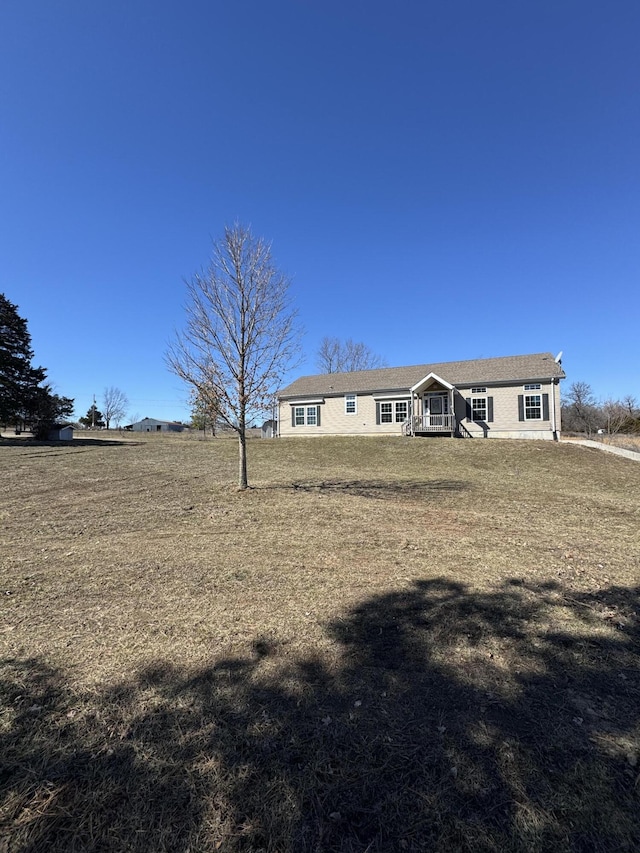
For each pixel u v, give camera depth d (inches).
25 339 1211.9
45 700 98.8
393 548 219.3
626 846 64.8
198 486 403.2
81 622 138.0
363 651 120.3
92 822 69.0
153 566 191.3
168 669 111.5
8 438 1305.4
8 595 159.2
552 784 75.7
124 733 88.4
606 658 116.9
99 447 845.8
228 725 90.4
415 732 88.4
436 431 924.0
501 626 135.3
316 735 87.4
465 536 242.8
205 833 67.4
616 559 204.2
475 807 71.5
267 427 1376.7
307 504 323.9
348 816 70.3
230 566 191.5
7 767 79.6
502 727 89.7
